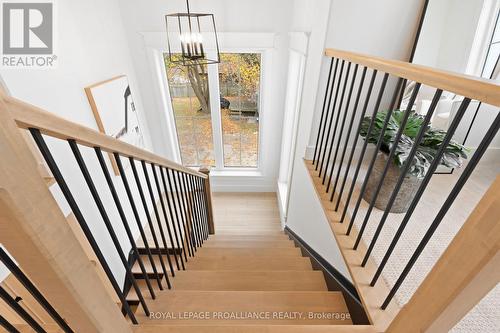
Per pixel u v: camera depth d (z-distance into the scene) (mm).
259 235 3184
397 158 1387
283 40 2967
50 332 985
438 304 690
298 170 2529
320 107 2051
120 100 2584
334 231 1484
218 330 957
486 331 992
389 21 1753
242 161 4199
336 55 1583
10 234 504
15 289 1396
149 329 960
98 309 721
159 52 3133
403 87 2006
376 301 1086
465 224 612
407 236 1476
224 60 3260
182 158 4148
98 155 781
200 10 2811
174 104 3635
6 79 1393
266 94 3334
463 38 1723
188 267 1947
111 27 2561
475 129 2062
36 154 1453
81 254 648
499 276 601
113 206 2391
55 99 1721
